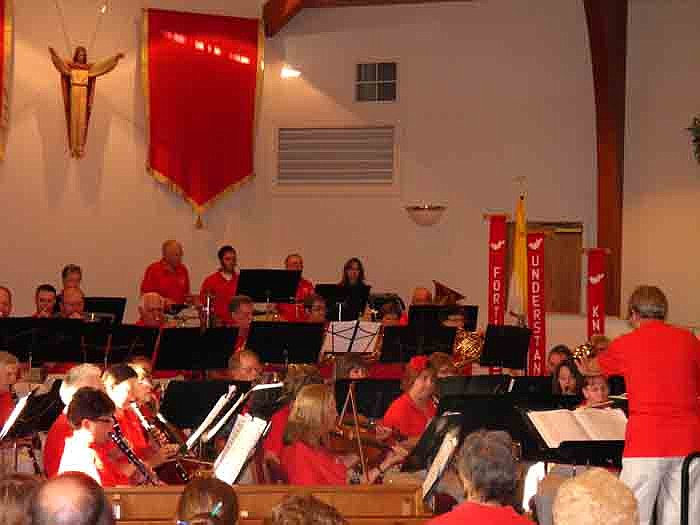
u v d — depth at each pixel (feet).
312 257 46.65
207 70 44.09
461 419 20.51
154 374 32.07
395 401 24.00
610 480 9.94
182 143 43.78
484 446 11.49
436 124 46.29
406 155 46.39
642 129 45.21
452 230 46.19
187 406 22.71
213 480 11.02
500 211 45.96
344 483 19.04
